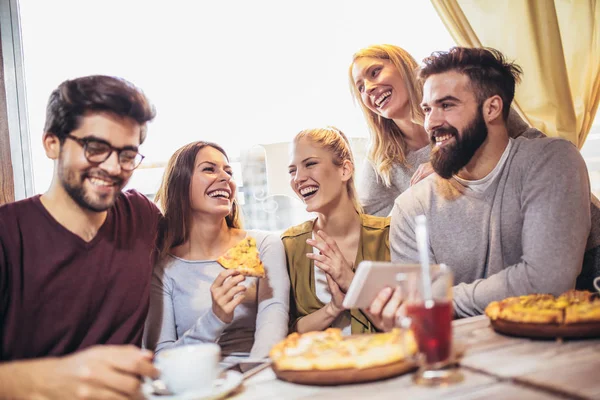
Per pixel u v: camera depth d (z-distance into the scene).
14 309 1.41
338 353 1.06
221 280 1.69
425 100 1.77
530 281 1.56
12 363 0.96
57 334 1.45
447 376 1.02
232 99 2.72
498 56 1.78
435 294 1.06
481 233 1.74
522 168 1.69
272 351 1.15
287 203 2.69
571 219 1.58
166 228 1.92
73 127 1.37
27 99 2.52
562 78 2.34
